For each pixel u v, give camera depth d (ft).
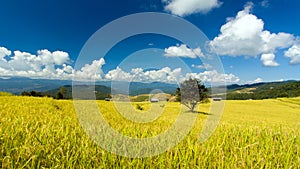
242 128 21.21
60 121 21.25
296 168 11.18
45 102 58.08
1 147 11.08
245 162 11.53
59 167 9.82
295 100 357.61
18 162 9.79
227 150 13.82
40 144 11.66
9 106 40.14
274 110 250.57
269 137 16.40
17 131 13.32
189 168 10.94
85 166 10.34
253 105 292.40
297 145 14.48
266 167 10.70
